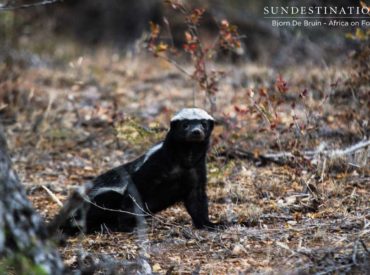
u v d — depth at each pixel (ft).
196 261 24.44
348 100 43.80
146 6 86.53
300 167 34.53
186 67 61.98
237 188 33.42
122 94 53.36
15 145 42.27
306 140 37.22
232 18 79.05
